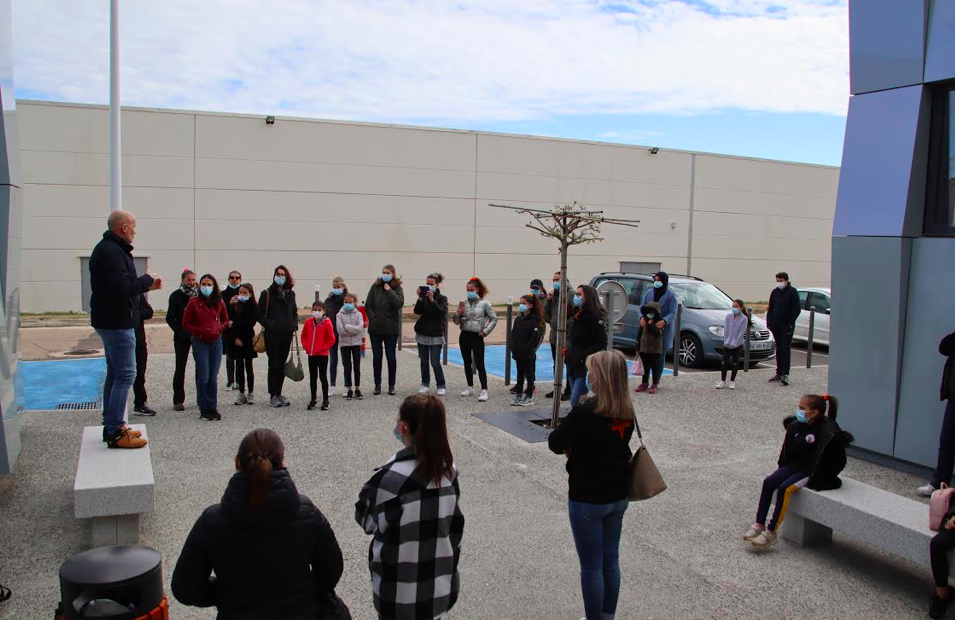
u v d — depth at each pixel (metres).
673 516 5.66
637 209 29.39
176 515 5.38
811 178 33.34
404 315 23.36
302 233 24.00
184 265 22.62
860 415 7.45
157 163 22.09
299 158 23.81
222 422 8.22
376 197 24.95
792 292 11.41
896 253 7.05
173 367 12.07
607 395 3.61
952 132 6.86
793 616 4.11
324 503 5.71
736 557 4.91
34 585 4.22
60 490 5.84
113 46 8.59
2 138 5.90
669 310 10.94
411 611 2.66
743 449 7.63
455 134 26.02
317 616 2.52
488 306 9.71
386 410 9.00
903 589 4.48
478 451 7.27
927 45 6.87
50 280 21.08
